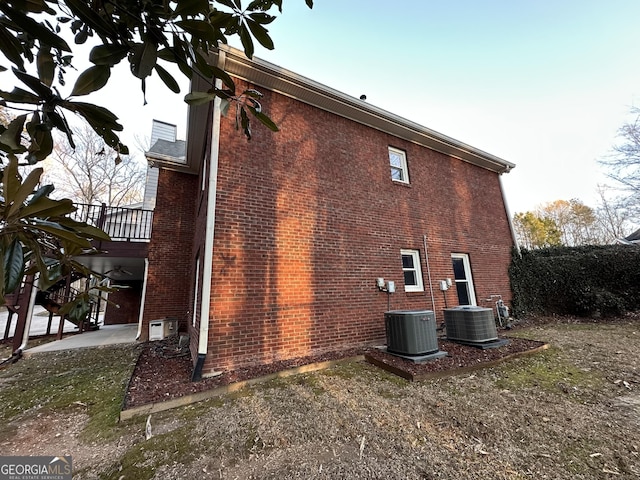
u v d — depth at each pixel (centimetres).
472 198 859
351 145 636
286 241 500
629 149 1320
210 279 419
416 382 373
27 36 115
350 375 406
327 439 248
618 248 888
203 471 211
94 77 99
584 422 266
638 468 201
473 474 199
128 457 232
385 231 637
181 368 455
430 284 678
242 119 128
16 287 86
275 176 514
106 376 465
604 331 650
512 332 674
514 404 307
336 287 536
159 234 829
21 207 89
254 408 310
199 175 789
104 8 99
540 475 197
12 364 557
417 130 743
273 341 453
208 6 101
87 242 106
